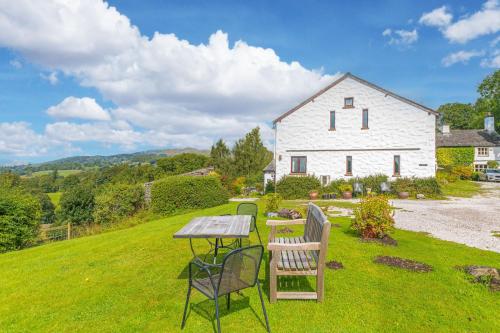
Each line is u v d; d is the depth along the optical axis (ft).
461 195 62.80
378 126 65.72
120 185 47.06
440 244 22.33
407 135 63.62
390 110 64.80
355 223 24.30
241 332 10.73
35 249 25.27
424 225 30.89
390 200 55.93
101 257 20.53
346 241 22.58
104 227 41.16
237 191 94.02
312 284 14.69
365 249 20.42
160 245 22.89
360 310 12.10
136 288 14.87
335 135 68.90
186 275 16.51
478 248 21.50
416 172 63.10
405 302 12.72
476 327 10.87
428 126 62.08
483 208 43.88
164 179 47.93
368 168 66.64
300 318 11.57
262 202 56.75
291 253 14.84
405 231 27.43
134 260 19.48
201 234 13.37
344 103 68.28
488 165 106.42
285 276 15.76
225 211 40.81
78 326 11.52
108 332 11.03
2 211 28.12
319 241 12.99
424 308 12.22
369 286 14.30
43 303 13.57
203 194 48.60
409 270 16.26
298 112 71.56
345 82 68.18
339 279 15.17
